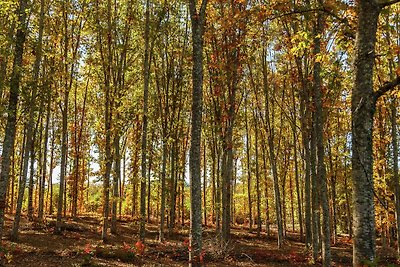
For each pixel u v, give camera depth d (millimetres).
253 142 34375
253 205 37688
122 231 23297
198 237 9680
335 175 26219
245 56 17844
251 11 7953
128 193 37344
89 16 19922
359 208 5344
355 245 5301
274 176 21906
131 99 24016
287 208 43750
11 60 16406
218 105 19422
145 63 18719
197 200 9836
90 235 20312
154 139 25781
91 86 26750
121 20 21250
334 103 15398
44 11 18719
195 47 10297
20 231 19062
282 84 23375
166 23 21234
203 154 33812
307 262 16812
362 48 5750
